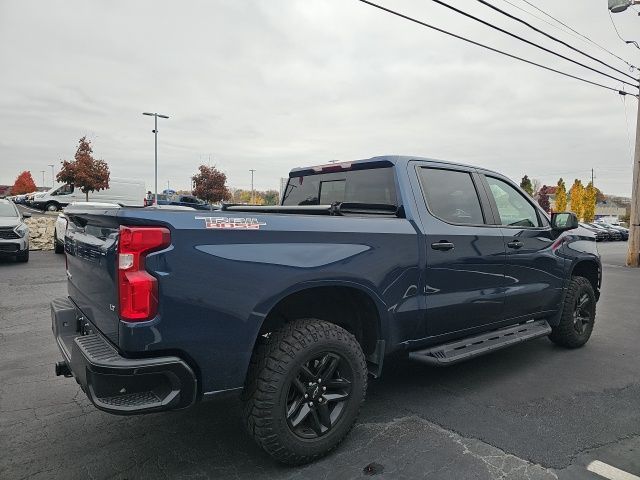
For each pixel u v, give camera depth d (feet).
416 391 12.85
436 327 11.60
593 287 18.08
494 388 13.10
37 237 51.19
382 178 11.86
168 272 7.50
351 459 9.24
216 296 7.91
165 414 11.22
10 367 14.17
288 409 8.80
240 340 8.18
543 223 15.43
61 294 25.22
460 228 12.11
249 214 8.45
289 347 8.55
